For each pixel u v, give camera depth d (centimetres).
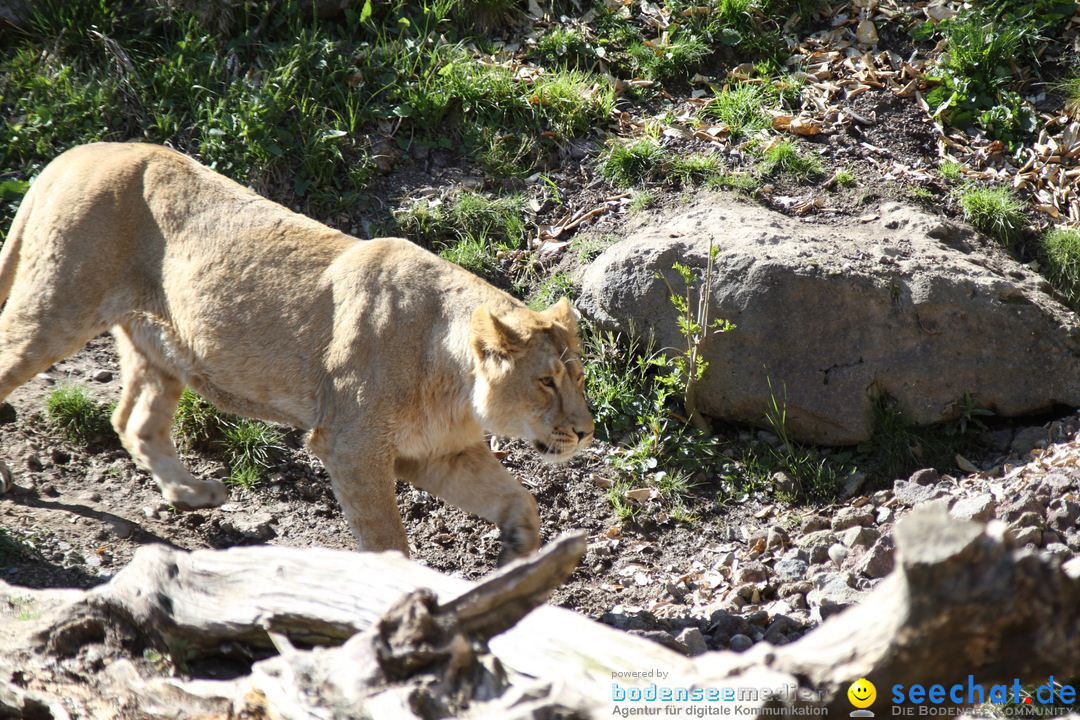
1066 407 1362
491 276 1528
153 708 706
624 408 1371
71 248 1095
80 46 1673
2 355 1112
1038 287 1452
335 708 627
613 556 1202
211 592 752
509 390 1017
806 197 1617
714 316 1352
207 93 1633
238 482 1246
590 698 586
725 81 1842
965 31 1847
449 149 1675
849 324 1339
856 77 1836
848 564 1094
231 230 1099
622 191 1633
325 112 1647
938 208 1619
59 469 1185
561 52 1819
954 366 1338
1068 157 1731
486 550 1202
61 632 760
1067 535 1039
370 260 1066
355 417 1030
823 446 1348
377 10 1816
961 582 481
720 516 1270
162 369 1143
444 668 614
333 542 1174
